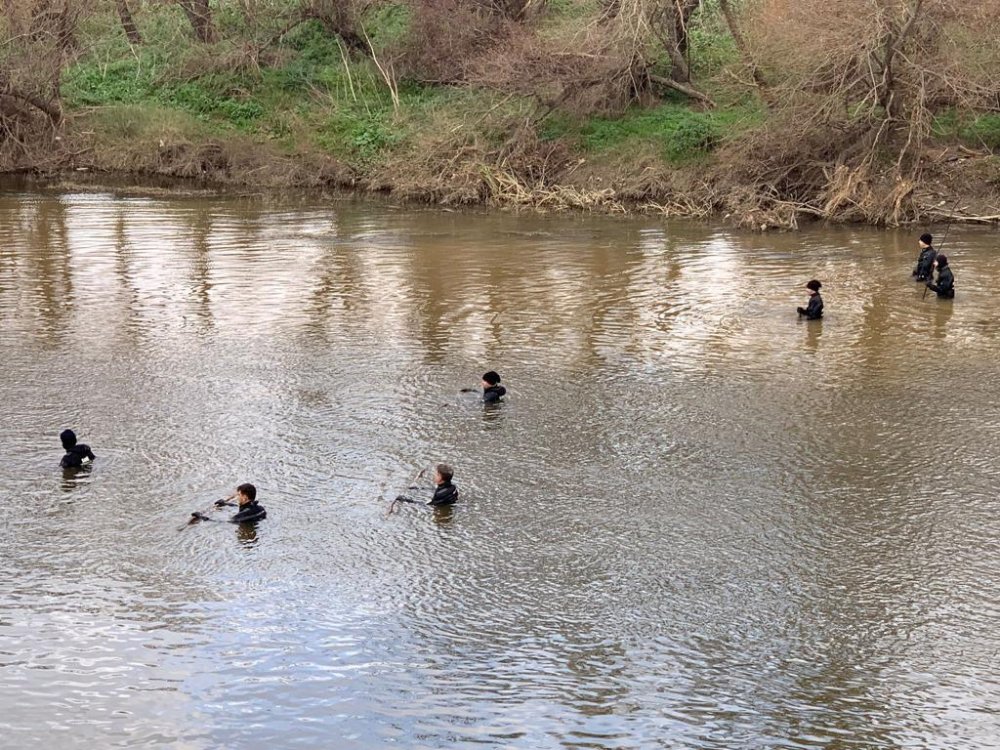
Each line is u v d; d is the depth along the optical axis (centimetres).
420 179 3700
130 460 1429
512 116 3775
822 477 1392
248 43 4312
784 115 3322
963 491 1348
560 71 3569
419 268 2567
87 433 1516
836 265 2600
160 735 909
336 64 4372
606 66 3575
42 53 3984
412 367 1816
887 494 1343
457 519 1280
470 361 1852
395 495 1338
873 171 3203
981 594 1114
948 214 3138
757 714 934
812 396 1684
